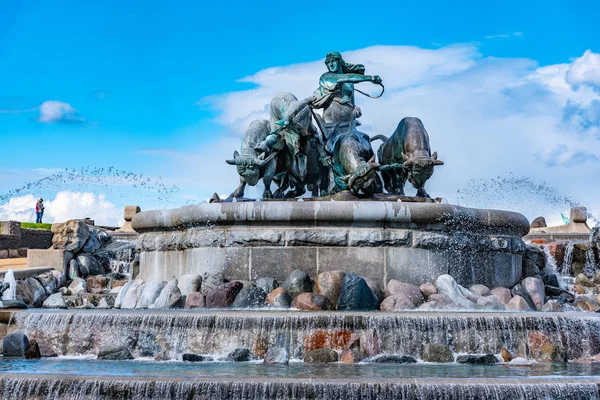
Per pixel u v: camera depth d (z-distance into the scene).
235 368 11.62
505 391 10.03
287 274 16.48
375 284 16.03
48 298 19.03
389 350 12.60
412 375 10.89
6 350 13.13
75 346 13.27
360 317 12.67
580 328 13.08
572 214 33.16
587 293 20.59
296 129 18.58
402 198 17.77
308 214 16.44
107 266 23.72
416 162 17.56
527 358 12.79
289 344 12.62
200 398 10.09
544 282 19.83
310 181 19.31
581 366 12.24
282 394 10.02
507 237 17.92
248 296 15.61
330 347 12.56
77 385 10.29
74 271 22.64
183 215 17.58
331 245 16.44
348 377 10.41
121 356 12.76
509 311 14.86
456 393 9.99
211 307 15.71
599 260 23.30
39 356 13.08
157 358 12.74
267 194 18.75
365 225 16.53
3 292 19.39
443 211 16.59
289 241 16.50
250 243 16.64
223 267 16.78
